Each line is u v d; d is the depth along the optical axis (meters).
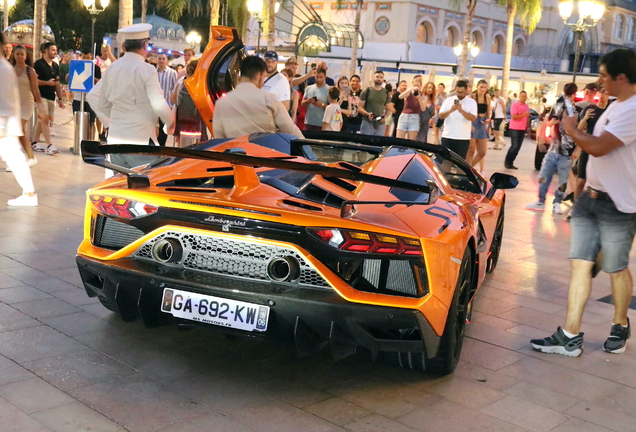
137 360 3.62
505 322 4.83
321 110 10.91
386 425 3.13
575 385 3.81
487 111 12.86
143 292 3.36
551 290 5.77
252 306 3.18
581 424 3.32
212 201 3.27
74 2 45.69
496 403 3.47
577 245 4.30
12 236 5.88
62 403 3.09
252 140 4.46
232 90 5.52
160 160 4.23
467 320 4.38
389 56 49.34
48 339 3.79
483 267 4.86
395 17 52.81
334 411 3.22
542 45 66.44
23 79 9.08
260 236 3.21
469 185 5.49
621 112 4.05
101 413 3.03
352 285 3.23
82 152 3.37
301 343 3.19
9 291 4.50
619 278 4.32
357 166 4.19
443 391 3.56
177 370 3.53
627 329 4.40
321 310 3.11
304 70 33.28
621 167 4.15
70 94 24.52
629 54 4.06
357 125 12.01
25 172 7.08
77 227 6.40
